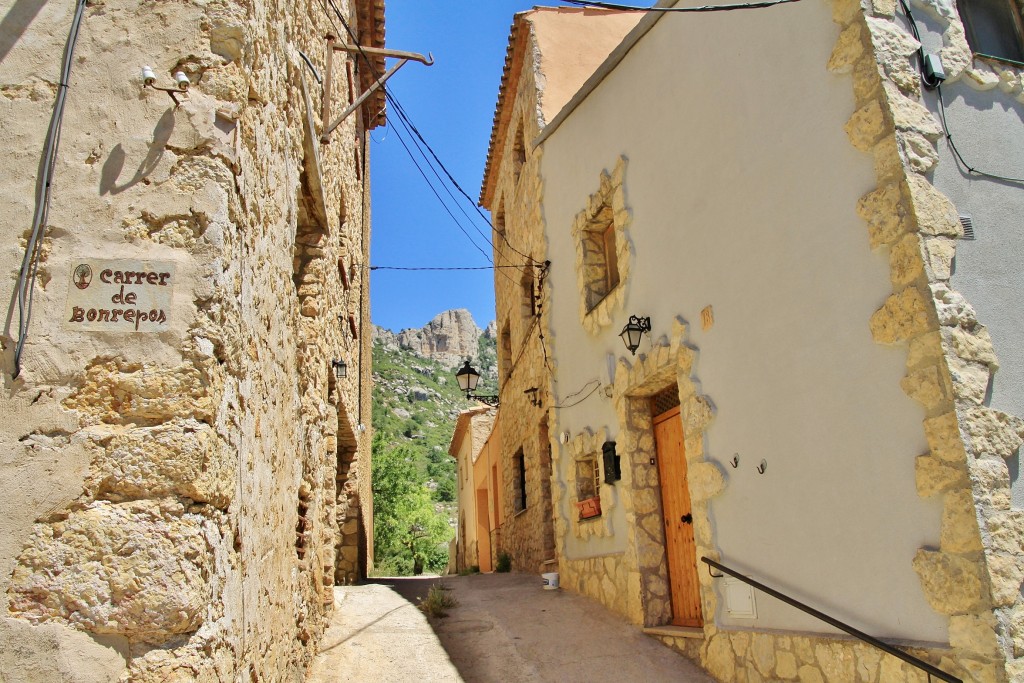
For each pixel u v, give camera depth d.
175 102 2.79
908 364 3.84
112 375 2.49
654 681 5.18
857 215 4.19
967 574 3.44
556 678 5.24
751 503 4.98
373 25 11.59
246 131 3.07
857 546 4.06
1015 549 3.45
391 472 24.67
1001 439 3.63
